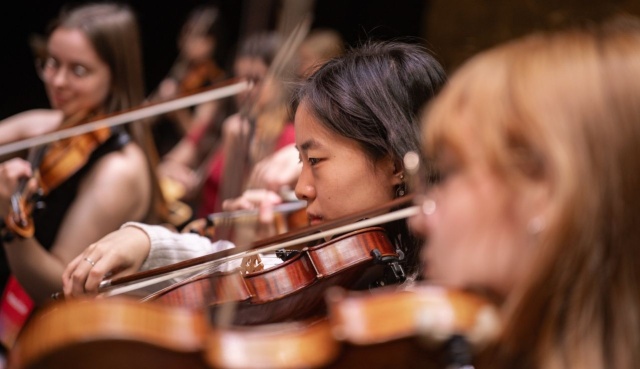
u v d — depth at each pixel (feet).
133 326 5.14
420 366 5.62
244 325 9.22
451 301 5.47
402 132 8.96
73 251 13.55
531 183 5.37
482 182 5.43
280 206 12.79
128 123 14.53
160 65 26.37
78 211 13.70
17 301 13.16
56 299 10.36
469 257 5.50
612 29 5.64
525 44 5.69
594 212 5.25
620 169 5.29
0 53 25.44
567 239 5.25
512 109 5.40
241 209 12.66
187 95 16.78
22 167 13.00
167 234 11.00
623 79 5.38
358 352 5.49
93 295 10.17
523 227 5.38
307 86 9.34
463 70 5.75
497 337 5.48
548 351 5.43
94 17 14.35
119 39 14.38
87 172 13.94
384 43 9.64
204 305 8.95
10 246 12.82
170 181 20.62
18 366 5.11
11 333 13.07
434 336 5.38
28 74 25.64
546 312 5.41
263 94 15.72
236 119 16.92
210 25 23.61
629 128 5.32
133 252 10.56
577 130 5.30
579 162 5.25
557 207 5.23
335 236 9.81
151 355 5.24
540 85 5.40
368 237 9.11
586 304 5.36
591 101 5.33
